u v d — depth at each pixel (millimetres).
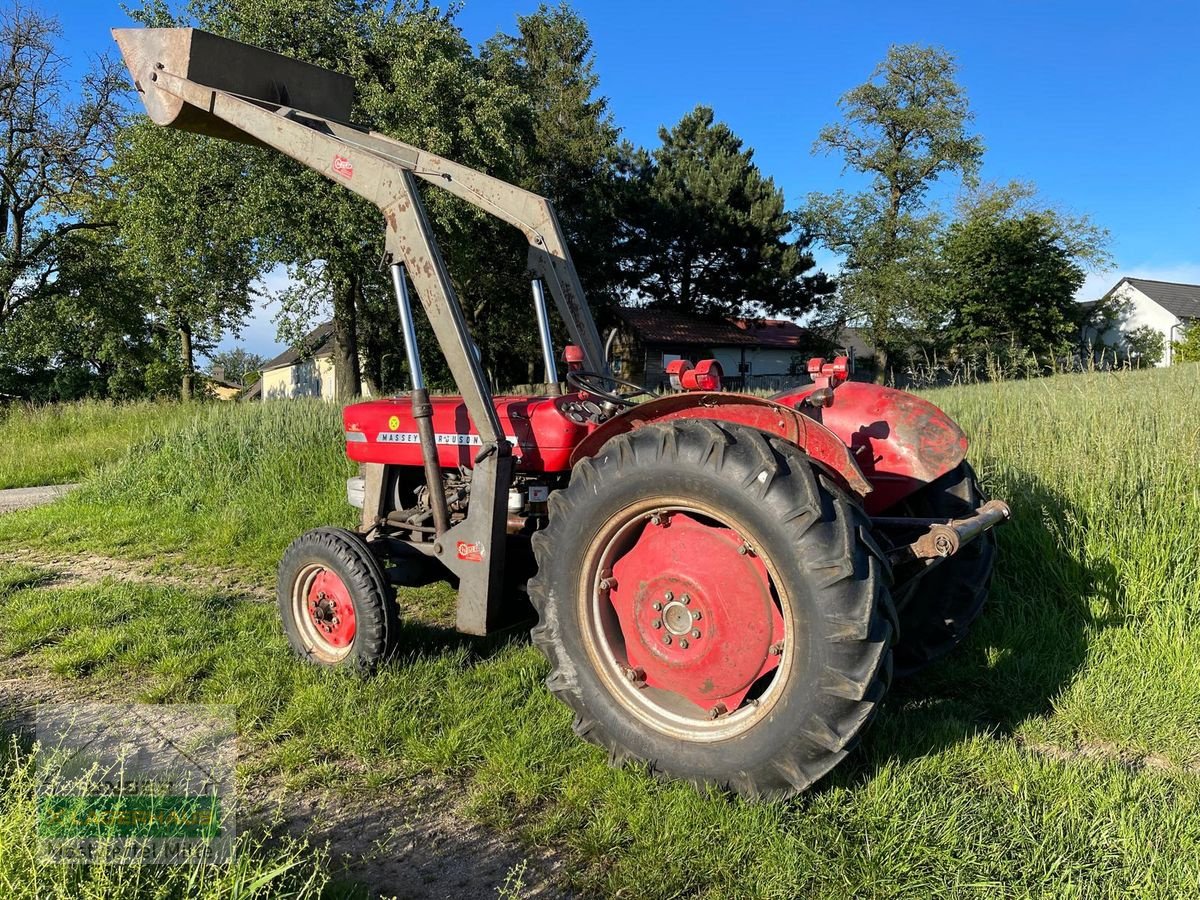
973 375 6648
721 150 34312
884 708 3164
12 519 7613
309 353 20703
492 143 18312
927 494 3322
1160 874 2100
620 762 2613
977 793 2535
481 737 2932
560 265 3756
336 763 2834
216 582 5449
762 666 2391
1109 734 2959
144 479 8117
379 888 2156
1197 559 3791
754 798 2355
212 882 1806
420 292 3209
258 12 16328
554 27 31609
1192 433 4410
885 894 2059
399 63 17016
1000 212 33031
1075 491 4250
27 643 4074
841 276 36688
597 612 2691
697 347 34344
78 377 29906
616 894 2094
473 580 3252
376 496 4109
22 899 1666
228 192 17219
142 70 3752
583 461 2703
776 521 2262
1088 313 33281
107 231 25781
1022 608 3826
